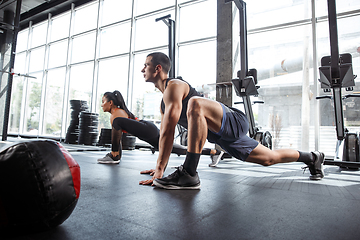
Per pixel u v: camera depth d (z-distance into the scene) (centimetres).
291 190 143
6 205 60
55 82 848
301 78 484
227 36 500
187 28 596
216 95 504
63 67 821
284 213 93
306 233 72
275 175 213
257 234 70
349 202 115
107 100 259
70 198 70
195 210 93
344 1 442
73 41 802
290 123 492
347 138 287
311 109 464
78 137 643
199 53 580
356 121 429
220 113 134
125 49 686
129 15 689
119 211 89
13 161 62
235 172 229
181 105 142
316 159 186
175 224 76
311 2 457
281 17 491
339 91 279
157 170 142
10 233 62
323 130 449
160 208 94
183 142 421
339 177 209
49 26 876
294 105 491
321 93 455
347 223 82
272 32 506
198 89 562
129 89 665
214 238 66
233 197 119
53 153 70
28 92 943
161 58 159
